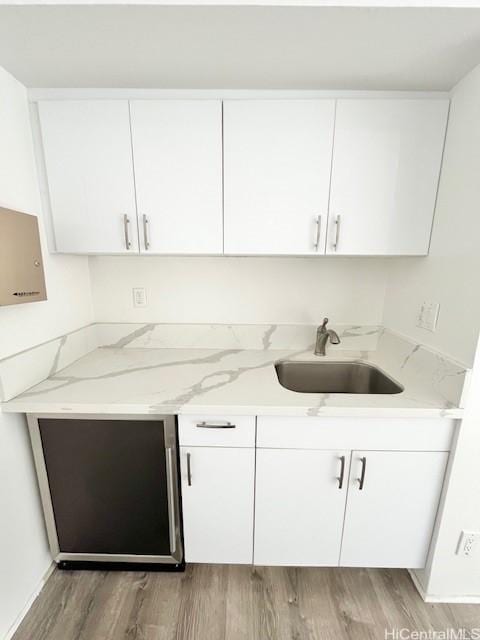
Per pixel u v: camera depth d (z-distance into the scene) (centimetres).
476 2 74
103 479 115
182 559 123
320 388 157
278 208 118
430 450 107
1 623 102
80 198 117
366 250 121
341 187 116
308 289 159
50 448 112
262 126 112
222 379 124
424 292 123
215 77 105
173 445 109
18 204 107
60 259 132
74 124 112
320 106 110
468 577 115
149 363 141
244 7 75
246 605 115
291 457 109
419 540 116
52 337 128
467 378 98
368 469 109
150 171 115
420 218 117
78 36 85
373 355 157
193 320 161
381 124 111
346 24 80
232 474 112
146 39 86
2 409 102
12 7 74
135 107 111
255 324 160
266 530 117
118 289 158
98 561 124
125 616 112
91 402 103
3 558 103
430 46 88
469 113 99
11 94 103
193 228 120
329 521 115
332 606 116
